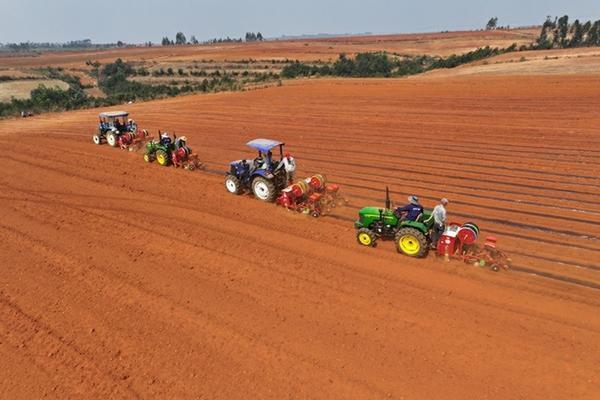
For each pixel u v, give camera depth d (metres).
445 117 23.39
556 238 10.19
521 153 16.62
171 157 16.70
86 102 41.09
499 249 9.74
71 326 7.58
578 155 15.97
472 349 6.69
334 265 9.28
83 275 9.17
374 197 13.11
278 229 11.12
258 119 25.50
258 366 6.51
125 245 10.43
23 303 8.27
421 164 16.00
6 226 11.65
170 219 11.84
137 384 6.27
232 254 9.87
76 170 16.34
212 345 6.98
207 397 5.99
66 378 6.44
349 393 5.97
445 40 148.12
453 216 11.55
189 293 8.41
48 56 177.62
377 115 24.88
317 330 7.24
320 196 11.95
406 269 9.02
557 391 5.88
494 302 7.83
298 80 44.44
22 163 17.52
